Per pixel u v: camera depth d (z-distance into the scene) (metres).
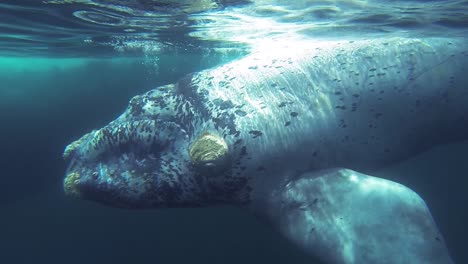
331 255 3.70
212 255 14.97
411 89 5.20
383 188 4.03
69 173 5.20
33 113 16.30
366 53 5.30
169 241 16.06
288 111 4.63
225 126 4.51
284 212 4.31
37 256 16.08
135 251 15.72
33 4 8.43
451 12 8.17
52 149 16.81
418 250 3.44
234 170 4.42
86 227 17.72
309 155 4.54
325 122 4.68
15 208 18.61
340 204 4.04
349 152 4.77
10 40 14.06
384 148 5.05
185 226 16.94
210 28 11.21
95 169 5.05
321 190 4.25
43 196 19.14
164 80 29.67
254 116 4.55
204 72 5.31
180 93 5.12
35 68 19.22
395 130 5.10
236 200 4.70
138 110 5.11
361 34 10.76
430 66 5.41
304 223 4.08
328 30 10.60
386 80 5.10
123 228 17.36
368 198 3.99
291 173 4.46
